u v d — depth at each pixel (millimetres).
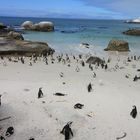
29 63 37094
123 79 29312
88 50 52906
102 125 17344
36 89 23875
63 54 46594
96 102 21094
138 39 79125
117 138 15852
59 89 24156
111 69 34562
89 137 15898
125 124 17594
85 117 18344
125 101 21625
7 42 47719
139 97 22781
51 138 15711
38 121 17656
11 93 22438
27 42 48594
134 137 16078
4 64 35625
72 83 26516
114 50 53688
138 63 39812
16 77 28562
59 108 19656
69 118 18125
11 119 17797
